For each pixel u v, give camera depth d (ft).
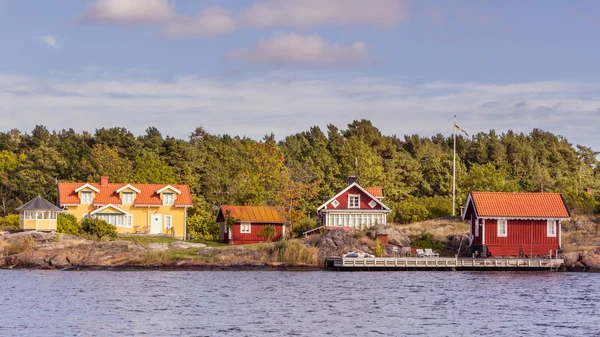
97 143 608.19
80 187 415.64
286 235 409.49
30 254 342.85
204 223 463.83
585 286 276.21
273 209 433.89
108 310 218.38
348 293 255.50
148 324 197.06
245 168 572.92
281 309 221.46
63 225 382.01
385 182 555.69
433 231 390.42
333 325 197.06
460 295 251.19
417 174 588.91
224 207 423.64
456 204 481.87
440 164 595.88
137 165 536.83
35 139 636.89
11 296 243.40
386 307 225.76
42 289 261.85
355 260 328.08
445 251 365.81
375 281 290.97
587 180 635.25
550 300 240.32
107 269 334.24
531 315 212.64
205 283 283.38
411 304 231.71
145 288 267.59
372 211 422.82
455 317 209.05
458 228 396.16
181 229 428.56
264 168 538.88
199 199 498.69
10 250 349.41
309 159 613.93
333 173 568.82
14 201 520.83
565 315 212.64
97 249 349.82
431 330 191.01
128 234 405.39
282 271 330.95
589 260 334.24
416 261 330.95
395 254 352.49
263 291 260.21
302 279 297.94
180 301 236.02
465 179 535.60
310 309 221.87
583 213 423.23
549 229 351.46
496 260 331.36
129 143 610.65
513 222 350.43
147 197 426.51
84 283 281.13
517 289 267.39
